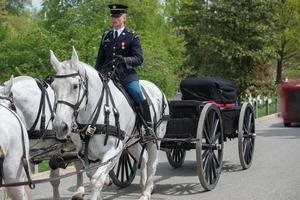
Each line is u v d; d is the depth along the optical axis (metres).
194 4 41.12
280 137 19.92
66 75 7.07
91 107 7.64
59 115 6.92
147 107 8.83
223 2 32.97
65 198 10.05
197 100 11.93
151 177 9.52
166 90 21.95
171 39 37.28
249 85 33.91
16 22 48.69
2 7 50.69
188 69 37.50
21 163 6.39
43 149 8.51
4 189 6.95
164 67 21.69
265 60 33.81
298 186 10.78
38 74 18.38
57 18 23.94
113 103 8.00
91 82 7.66
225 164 13.61
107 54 8.68
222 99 12.01
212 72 34.31
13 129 6.29
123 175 10.89
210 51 34.03
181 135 10.63
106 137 7.73
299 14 43.72
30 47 19.09
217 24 33.41
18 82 8.40
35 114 8.36
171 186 10.91
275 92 34.56
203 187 10.35
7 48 19.31
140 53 8.61
